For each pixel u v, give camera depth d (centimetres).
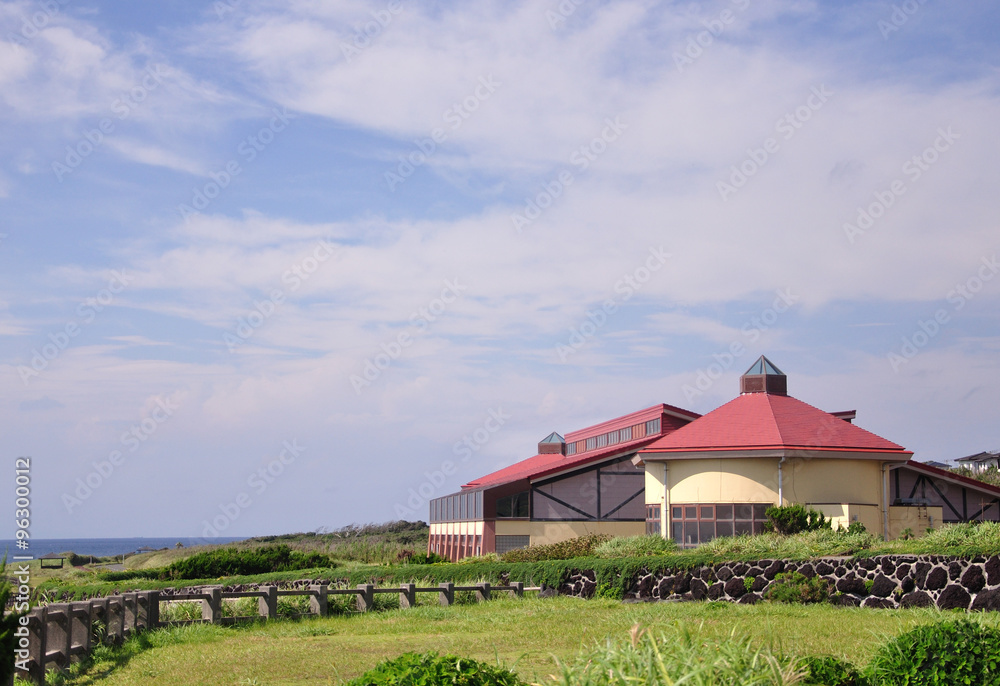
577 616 2003
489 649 1586
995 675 974
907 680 998
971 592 2017
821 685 971
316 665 1444
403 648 1620
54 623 1436
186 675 1388
